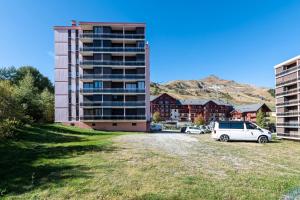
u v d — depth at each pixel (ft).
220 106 422.41
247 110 370.94
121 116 179.11
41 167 38.11
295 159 47.60
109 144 68.23
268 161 44.73
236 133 86.33
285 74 165.68
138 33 186.70
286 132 165.68
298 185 28.94
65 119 181.16
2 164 41.16
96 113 179.93
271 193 26.16
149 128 192.03
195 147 64.03
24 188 28.14
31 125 119.55
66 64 184.55
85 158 44.98
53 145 70.69
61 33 186.39
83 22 182.50
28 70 241.96
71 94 182.91
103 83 180.55
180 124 320.09
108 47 182.39
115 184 28.96
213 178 31.73
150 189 27.25
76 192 26.50
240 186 28.45
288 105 162.81
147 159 43.98
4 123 73.51
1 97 76.54
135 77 182.19
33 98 159.74
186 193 26.03
